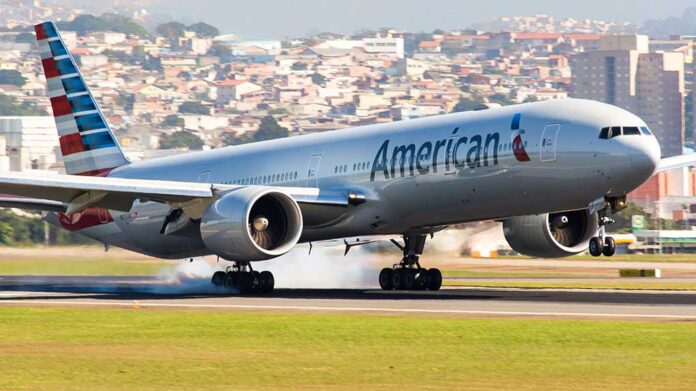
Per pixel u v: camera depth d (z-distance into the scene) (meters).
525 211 180.75
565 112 174.25
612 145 168.38
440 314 148.88
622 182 169.25
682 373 105.50
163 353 117.56
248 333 131.25
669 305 160.50
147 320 144.62
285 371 107.44
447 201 184.50
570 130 171.62
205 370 108.12
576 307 157.38
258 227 181.12
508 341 123.62
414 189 186.38
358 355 115.50
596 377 103.94
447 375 105.31
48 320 145.75
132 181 185.00
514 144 175.88
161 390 99.56
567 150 171.25
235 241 177.88
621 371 106.56
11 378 104.81
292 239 182.50
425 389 99.50
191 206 186.25
